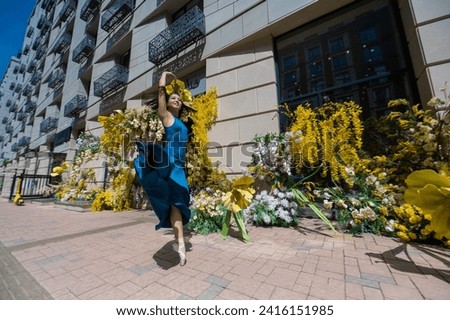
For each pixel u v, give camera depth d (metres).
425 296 1.33
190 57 6.58
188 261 2.04
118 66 9.85
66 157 12.49
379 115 3.80
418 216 2.32
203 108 5.56
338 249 2.25
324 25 4.75
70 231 3.41
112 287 1.58
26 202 9.47
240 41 5.41
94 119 11.01
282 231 3.07
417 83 3.47
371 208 2.84
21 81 32.09
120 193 5.81
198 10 6.49
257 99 4.97
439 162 2.46
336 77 4.47
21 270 1.89
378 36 4.11
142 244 2.65
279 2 4.96
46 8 22.62
